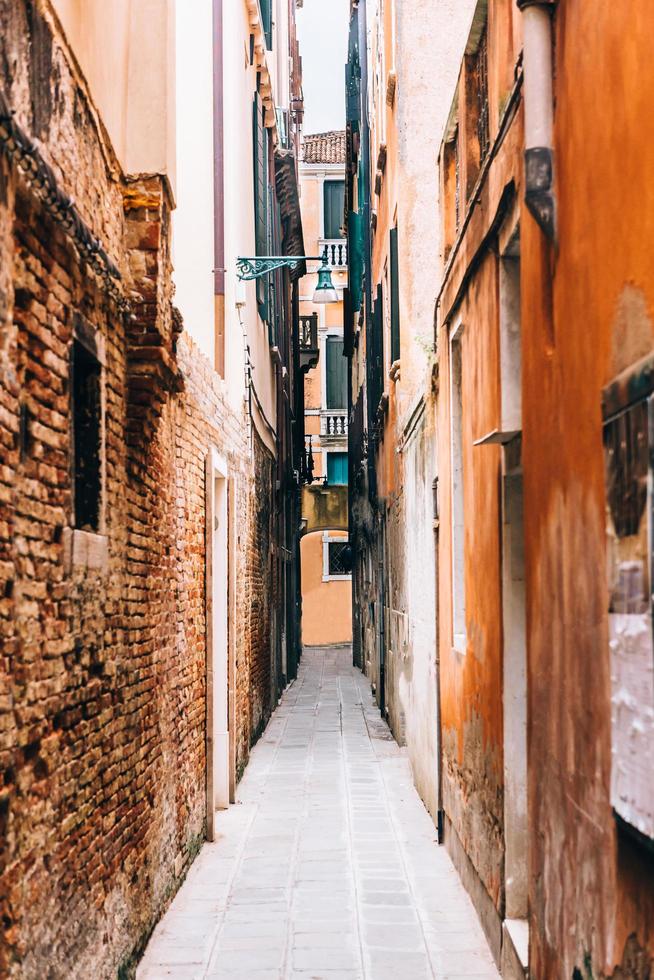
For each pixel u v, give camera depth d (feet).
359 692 76.02
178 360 25.85
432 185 43.14
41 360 14.24
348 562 128.67
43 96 14.35
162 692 23.48
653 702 10.53
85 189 17.01
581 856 13.71
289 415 85.25
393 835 32.04
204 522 31.14
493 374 20.42
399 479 47.65
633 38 11.05
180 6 29.01
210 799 31.22
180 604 26.40
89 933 16.61
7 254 12.57
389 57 49.83
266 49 56.65
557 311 14.73
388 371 52.24
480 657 23.21
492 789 21.75
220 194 37.22
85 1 17.17
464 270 23.81
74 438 17.28
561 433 14.58
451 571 27.84
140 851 20.86
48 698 14.52
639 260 10.95
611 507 11.98
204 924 23.63
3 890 12.59
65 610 15.34
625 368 11.49
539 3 14.70
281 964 21.30
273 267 42.88
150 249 20.04
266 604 58.08
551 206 14.75
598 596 12.78
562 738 14.73
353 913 24.49
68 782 15.49
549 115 14.79
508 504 20.27
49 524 14.56
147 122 20.30
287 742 51.70
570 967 14.30
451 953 21.88
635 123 11.02
